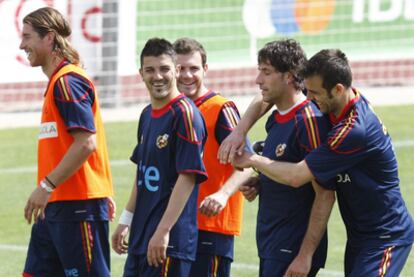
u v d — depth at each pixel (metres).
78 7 44.47
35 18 19.19
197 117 17.98
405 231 17.53
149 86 18.06
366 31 49.25
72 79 18.95
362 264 17.38
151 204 18.20
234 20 47.53
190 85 19.66
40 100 45.88
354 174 17.27
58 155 19.19
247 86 48.31
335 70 16.72
